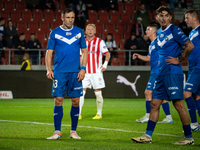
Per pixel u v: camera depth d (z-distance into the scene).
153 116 12.01
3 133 13.74
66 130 14.95
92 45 20.22
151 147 10.76
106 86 37.38
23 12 50.47
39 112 23.19
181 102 11.93
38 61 42.16
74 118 12.97
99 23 51.03
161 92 12.02
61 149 10.20
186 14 15.97
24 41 41.56
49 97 36.56
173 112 24.83
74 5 49.12
